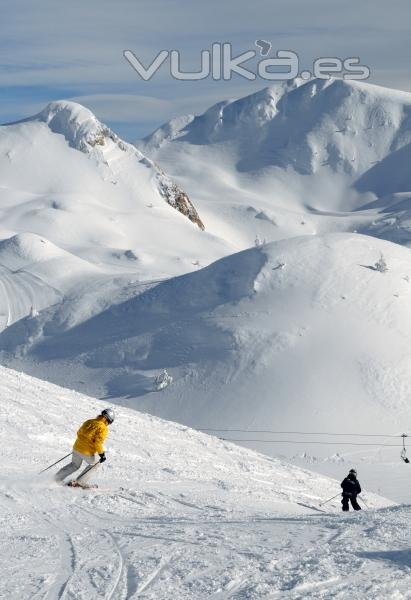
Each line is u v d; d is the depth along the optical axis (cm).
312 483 4338
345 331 16500
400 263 19538
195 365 16138
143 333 18412
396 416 13638
